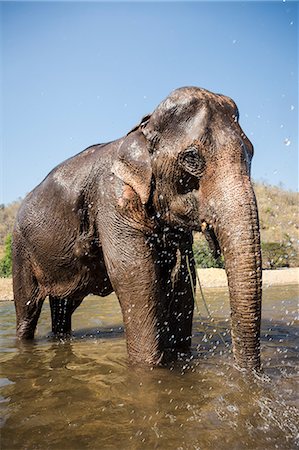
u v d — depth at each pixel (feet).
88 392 14.17
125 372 16.12
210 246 14.70
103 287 20.99
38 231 21.74
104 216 17.72
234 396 12.86
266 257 84.89
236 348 13.12
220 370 15.79
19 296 23.93
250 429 10.90
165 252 17.87
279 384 13.87
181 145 14.87
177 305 18.39
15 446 10.48
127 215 16.93
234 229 13.08
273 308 34.17
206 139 14.38
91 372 16.56
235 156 14.05
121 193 17.11
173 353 17.97
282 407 12.09
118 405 12.85
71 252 20.47
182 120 15.08
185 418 11.69
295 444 10.12
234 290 12.84
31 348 21.86
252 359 13.04
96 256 19.66
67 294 22.09
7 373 16.98
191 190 15.01
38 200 22.04
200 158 14.43
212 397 13.07
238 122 15.30
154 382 14.73
